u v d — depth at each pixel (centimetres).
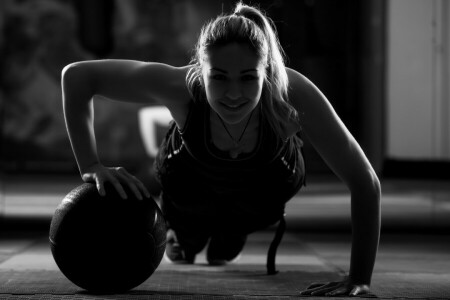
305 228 691
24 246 527
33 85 1759
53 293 312
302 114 319
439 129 1578
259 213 375
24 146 1759
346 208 919
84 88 322
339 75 1745
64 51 1759
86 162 320
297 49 1741
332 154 321
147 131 1102
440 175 1574
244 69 283
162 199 390
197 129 322
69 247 298
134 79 321
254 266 434
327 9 1730
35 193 1102
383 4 1605
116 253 298
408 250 533
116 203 302
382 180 1523
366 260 325
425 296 327
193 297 308
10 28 1756
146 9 1772
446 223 748
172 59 1784
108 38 1759
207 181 351
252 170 338
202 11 1775
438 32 1573
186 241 417
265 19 310
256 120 319
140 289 327
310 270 418
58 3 1755
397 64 1591
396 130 1591
